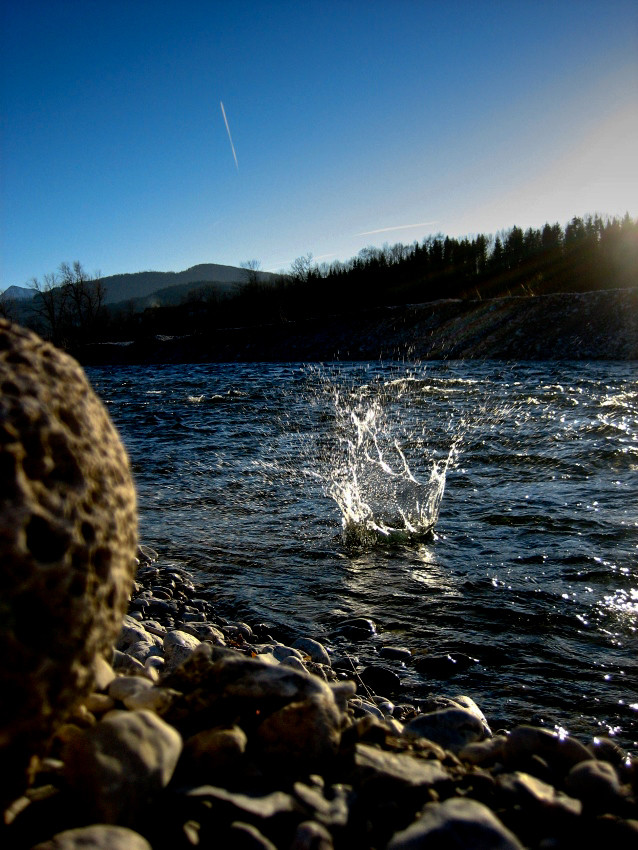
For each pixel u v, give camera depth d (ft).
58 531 5.91
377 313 183.52
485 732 11.96
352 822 6.48
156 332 260.21
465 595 19.30
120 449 7.55
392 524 25.72
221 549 23.45
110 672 8.32
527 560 21.89
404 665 15.42
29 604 5.58
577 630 17.07
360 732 8.14
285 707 7.41
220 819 6.15
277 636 16.85
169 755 6.36
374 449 41.04
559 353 135.44
